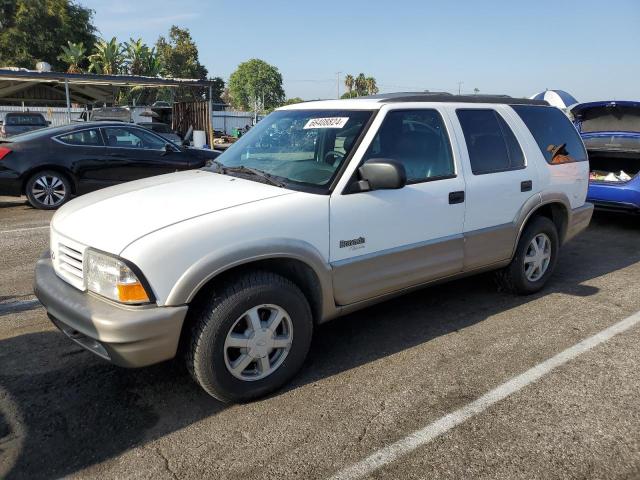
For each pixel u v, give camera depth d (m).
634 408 3.07
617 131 8.16
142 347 2.67
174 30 59.19
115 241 2.77
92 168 9.23
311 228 3.17
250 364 3.12
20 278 5.28
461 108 4.20
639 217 8.73
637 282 5.36
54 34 42.38
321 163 3.53
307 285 3.31
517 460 2.61
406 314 4.45
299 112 4.15
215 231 2.84
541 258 4.86
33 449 2.67
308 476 2.49
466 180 4.04
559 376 3.42
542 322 4.30
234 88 100.38
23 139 8.93
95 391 3.21
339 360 3.64
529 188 4.53
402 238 3.66
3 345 3.79
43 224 7.92
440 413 3.00
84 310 2.74
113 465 2.56
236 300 2.88
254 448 2.70
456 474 2.51
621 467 2.57
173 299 2.71
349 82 90.81
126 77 17.89
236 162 3.94
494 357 3.69
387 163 3.25
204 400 3.13
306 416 2.97
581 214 5.23
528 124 4.73
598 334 4.07
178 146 10.10
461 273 4.18
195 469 2.54
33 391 3.20
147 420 2.93
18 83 23.47
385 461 2.60
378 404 3.09
